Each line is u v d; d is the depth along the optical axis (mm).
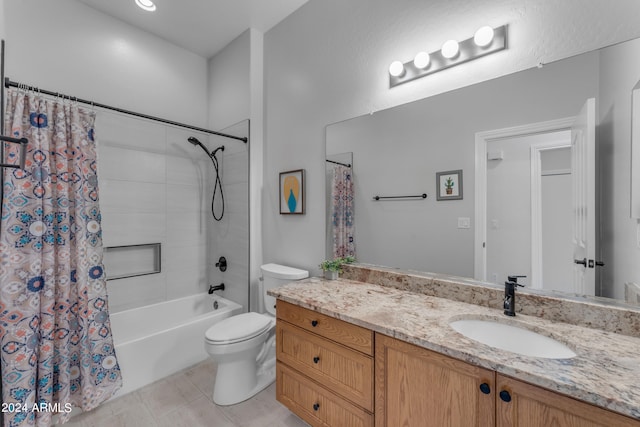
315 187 2152
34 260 1511
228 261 2768
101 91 2330
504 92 1324
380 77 1766
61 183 1661
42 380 1518
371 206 1818
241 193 2605
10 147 1511
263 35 2574
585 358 868
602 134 1102
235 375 1834
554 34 1201
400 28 1664
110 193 2379
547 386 766
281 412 1736
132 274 2500
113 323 2352
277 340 1639
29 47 1989
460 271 1473
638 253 1041
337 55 1982
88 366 1688
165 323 2648
